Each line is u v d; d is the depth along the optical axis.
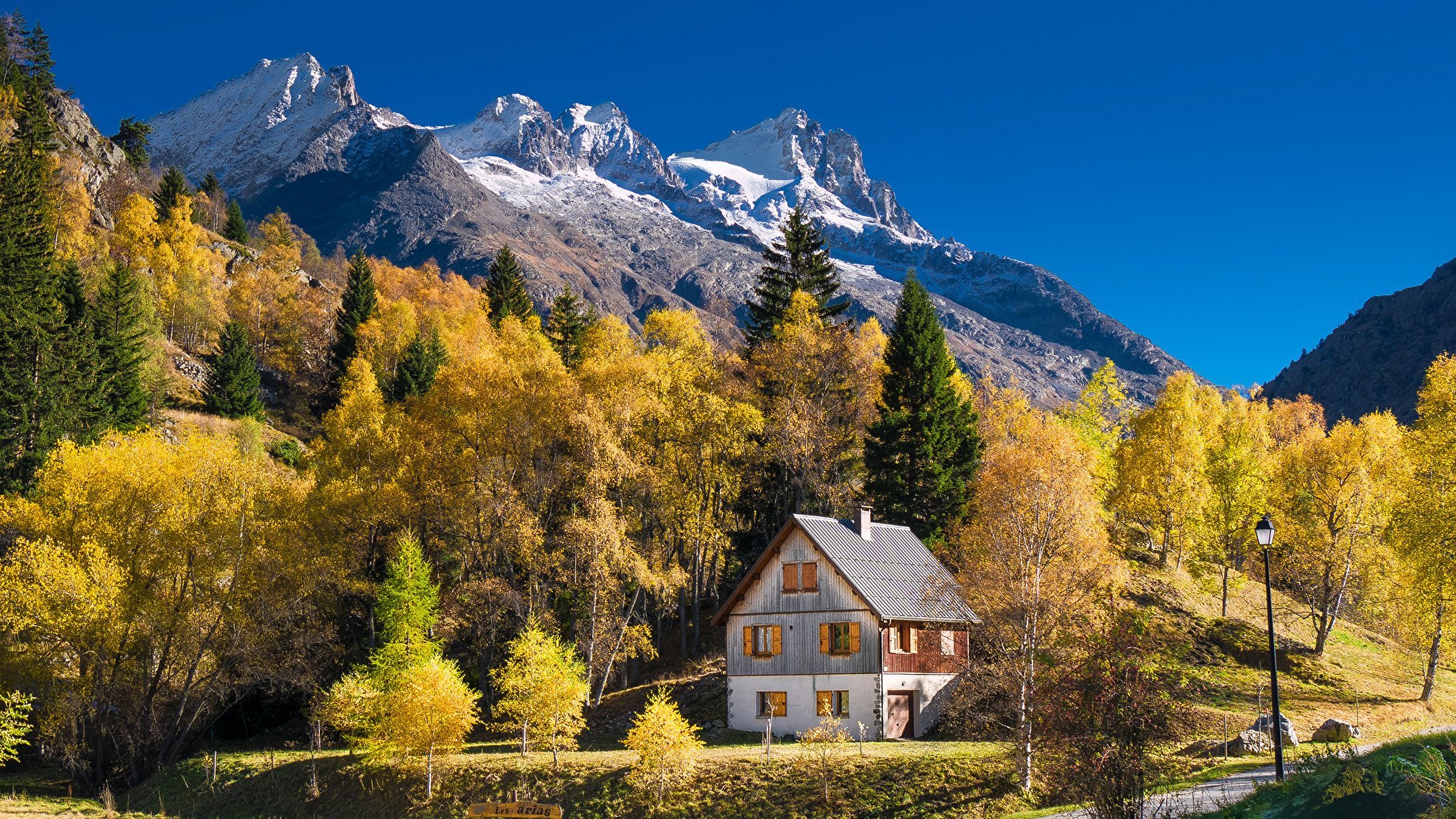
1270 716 39.16
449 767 40.44
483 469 52.88
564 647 50.28
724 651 58.00
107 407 70.38
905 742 42.69
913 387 61.59
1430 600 48.53
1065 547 38.38
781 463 62.75
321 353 116.19
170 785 46.19
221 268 126.25
